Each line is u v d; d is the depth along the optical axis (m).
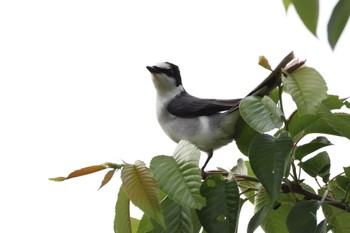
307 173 7.34
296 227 6.37
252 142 6.35
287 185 6.95
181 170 6.04
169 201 6.50
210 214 6.21
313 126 7.21
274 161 6.14
